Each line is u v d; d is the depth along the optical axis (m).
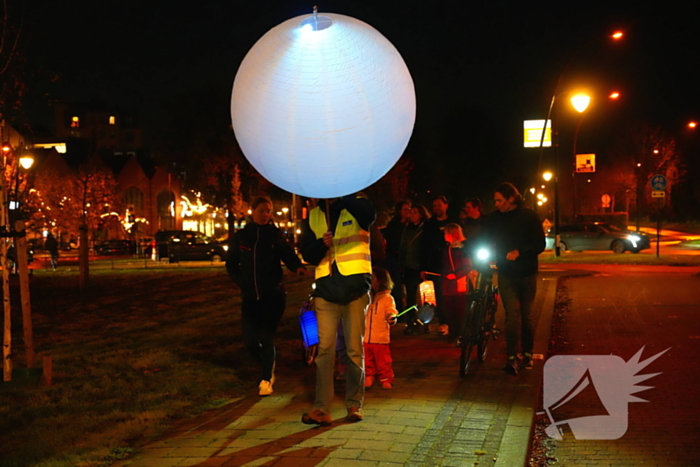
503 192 7.42
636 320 11.06
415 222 9.68
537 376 7.11
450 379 7.02
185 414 6.08
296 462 4.63
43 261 43.56
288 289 19.00
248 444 5.06
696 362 7.82
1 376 7.53
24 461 4.88
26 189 10.13
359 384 5.57
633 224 73.25
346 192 4.71
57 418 5.96
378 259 7.70
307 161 4.40
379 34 4.57
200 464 4.68
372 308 6.71
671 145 62.03
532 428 5.41
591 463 4.85
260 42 4.54
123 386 7.09
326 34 4.29
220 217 78.25
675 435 5.36
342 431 5.29
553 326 10.85
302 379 7.25
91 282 22.11
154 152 55.44
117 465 4.80
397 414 5.74
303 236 5.69
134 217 61.50
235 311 13.66
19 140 10.56
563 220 68.94
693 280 17.31
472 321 7.48
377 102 4.30
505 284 7.42
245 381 7.32
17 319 13.12
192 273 25.19
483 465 4.53
